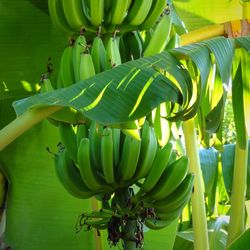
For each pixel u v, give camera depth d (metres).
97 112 1.23
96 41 1.49
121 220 1.44
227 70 1.40
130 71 1.31
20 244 1.89
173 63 1.36
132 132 1.37
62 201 1.92
